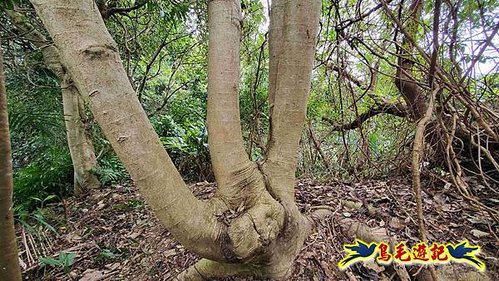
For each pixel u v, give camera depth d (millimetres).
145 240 2021
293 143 1319
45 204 3150
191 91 5332
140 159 896
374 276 1484
